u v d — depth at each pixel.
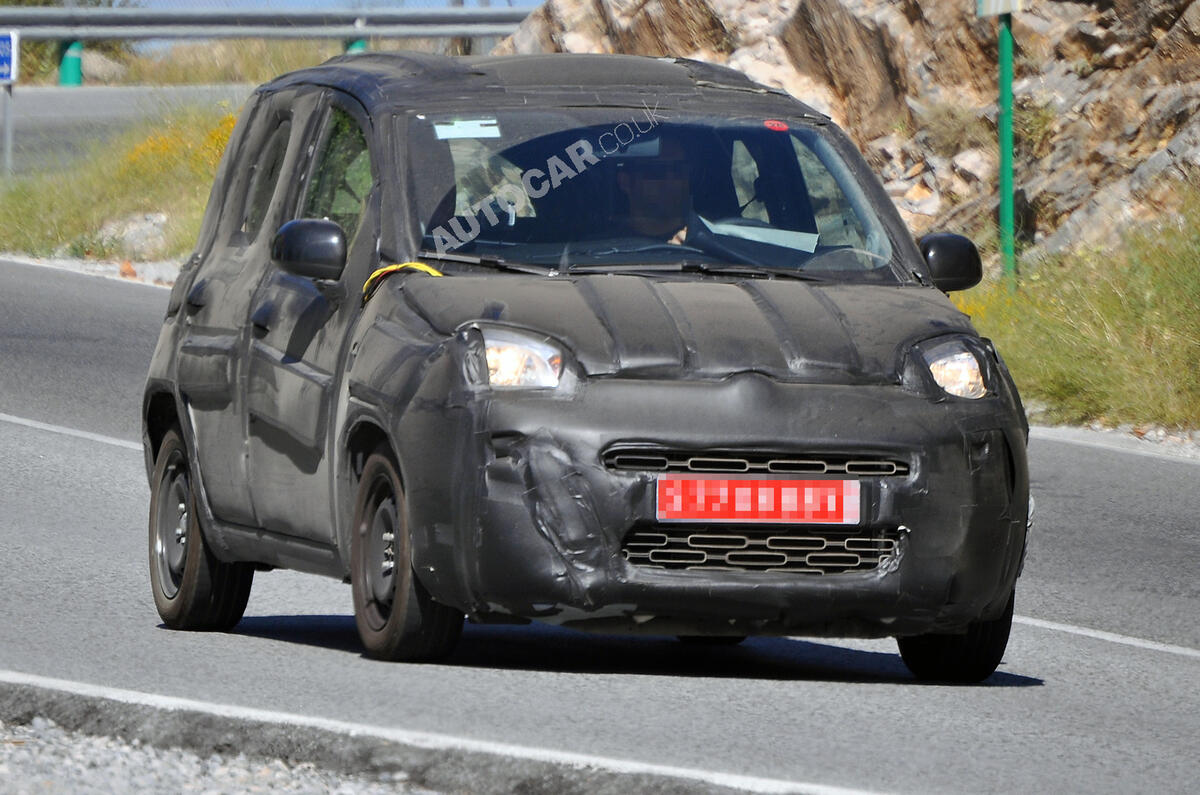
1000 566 19.45
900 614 19.03
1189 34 61.59
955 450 19.20
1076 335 49.25
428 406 19.25
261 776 16.16
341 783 15.95
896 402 19.22
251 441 23.09
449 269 21.27
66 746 17.12
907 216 66.31
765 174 22.98
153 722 17.27
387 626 20.09
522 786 15.70
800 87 72.25
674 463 18.64
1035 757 17.50
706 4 75.19
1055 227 60.91
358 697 18.53
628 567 18.53
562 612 18.55
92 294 66.31
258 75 110.69
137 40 111.94
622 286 20.38
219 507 23.98
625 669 21.80
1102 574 30.88
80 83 116.81
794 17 72.69
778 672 22.28
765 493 18.69
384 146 22.45
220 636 23.31
